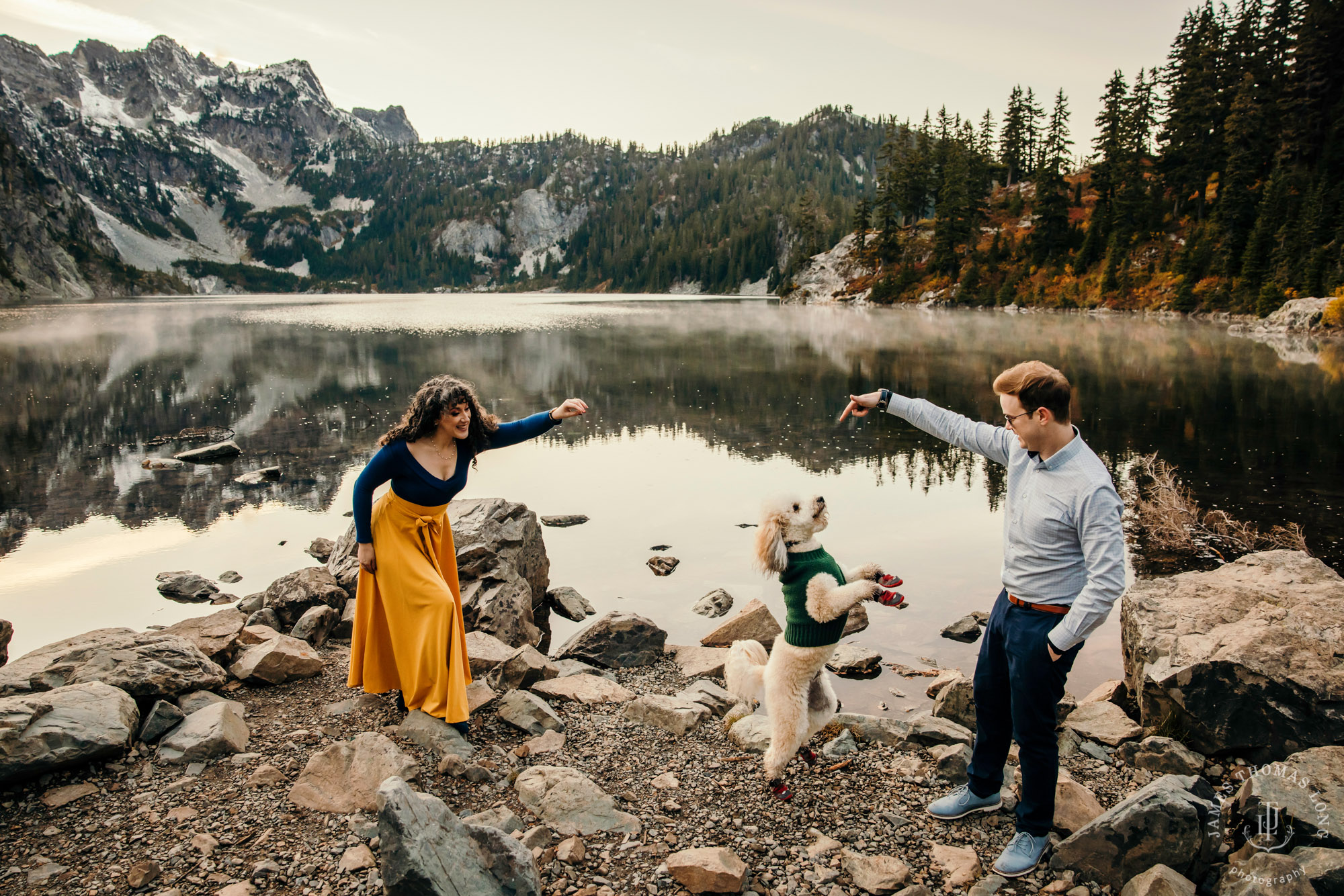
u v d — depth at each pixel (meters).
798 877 2.81
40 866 2.71
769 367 24.42
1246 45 64.56
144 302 97.50
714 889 2.67
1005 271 68.69
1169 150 61.91
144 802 3.12
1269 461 11.49
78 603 6.66
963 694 4.23
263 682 4.46
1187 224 59.25
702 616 6.39
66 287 131.00
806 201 115.44
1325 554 7.52
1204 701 3.78
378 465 3.65
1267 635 3.89
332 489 10.70
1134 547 7.84
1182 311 49.97
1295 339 32.62
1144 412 15.66
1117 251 58.75
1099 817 2.91
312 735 3.77
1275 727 3.63
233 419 15.91
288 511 9.61
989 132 86.81
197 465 12.15
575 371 23.81
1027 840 2.85
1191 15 64.25
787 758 3.30
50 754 3.18
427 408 3.60
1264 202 48.38
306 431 14.81
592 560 7.76
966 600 6.57
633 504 9.81
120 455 12.75
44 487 10.74
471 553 6.04
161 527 8.91
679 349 30.41
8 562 7.73
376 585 3.88
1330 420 14.64
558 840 2.98
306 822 3.01
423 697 3.77
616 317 56.94
